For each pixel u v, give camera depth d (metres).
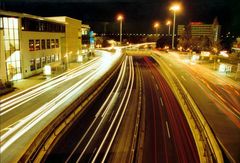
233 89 43.75
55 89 39.97
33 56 51.28
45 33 56.72
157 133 25.81
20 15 44.56
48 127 21.50
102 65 68.94
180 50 104.75
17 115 27.91
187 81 49.62
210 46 104.56
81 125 26.83
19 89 39.53
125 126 27.27
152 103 36.00
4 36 41.84
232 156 20.36
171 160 20.94
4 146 20.89
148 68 70.06
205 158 20.39
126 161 20.58
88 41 98.12
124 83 49.25
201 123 25.42
